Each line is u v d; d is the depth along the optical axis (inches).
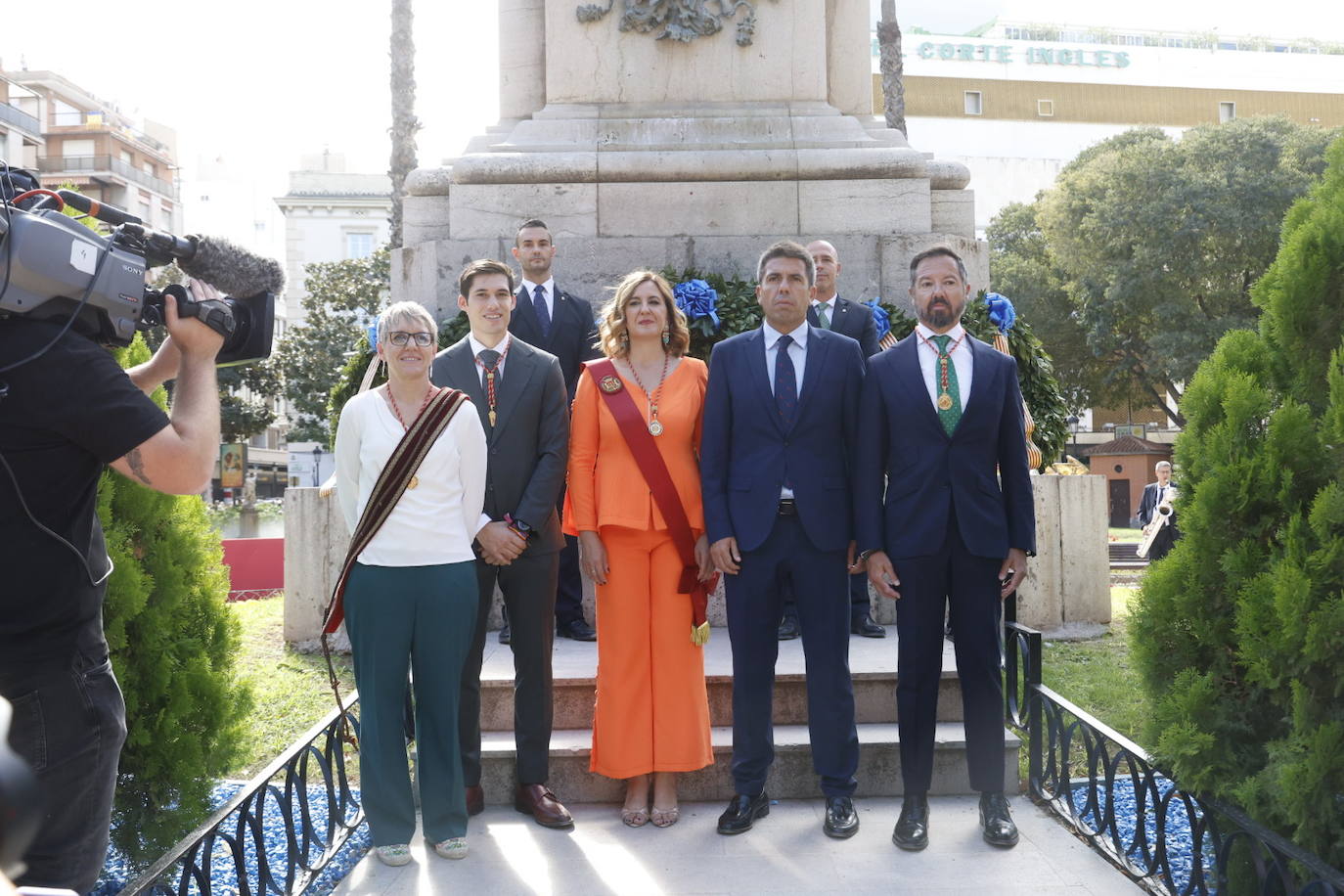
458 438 144.9
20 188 89.6
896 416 151.3
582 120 274.2
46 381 82.1
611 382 160.9
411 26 649.6
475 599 145.7
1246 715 122.0
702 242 266.4
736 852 148.0
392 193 646.5
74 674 87.4
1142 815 137.7
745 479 153.4
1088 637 288.4
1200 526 125.5
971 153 2225.6
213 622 159.2
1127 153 1261.1
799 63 278.7
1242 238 1178.0
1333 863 108.3
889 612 237.3
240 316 94.1
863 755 170.6
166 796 150.3
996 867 142.9
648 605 158.4
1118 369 1343.5
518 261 240.1
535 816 159.6
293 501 279.9
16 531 83.7
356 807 167.5
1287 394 125.2
